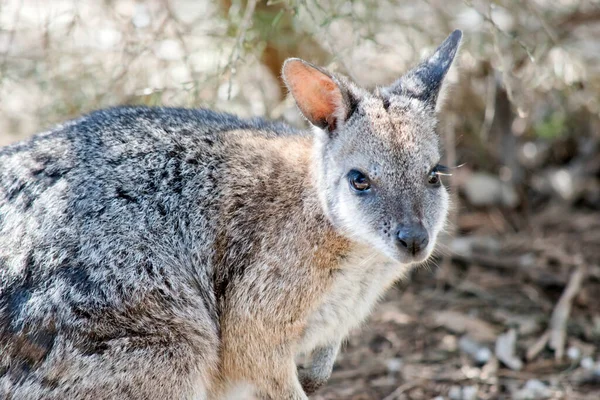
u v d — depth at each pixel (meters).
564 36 15.84
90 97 13.84
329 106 9.73
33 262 8.85
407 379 12.02
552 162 17.27
